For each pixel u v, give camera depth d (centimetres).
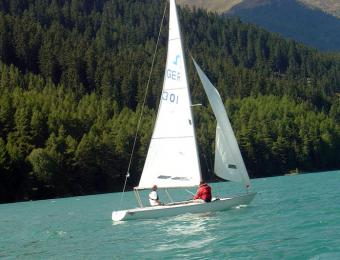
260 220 3241
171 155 3597
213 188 8131
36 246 2984
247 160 14288
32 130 11162
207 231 2927
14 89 15112
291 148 15250
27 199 9862
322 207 3822
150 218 3562
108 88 18612
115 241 2862
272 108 17125
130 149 11844
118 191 11300
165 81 3634
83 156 10719
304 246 2370
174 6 3638
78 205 6600
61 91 16250
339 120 19275
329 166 15800
